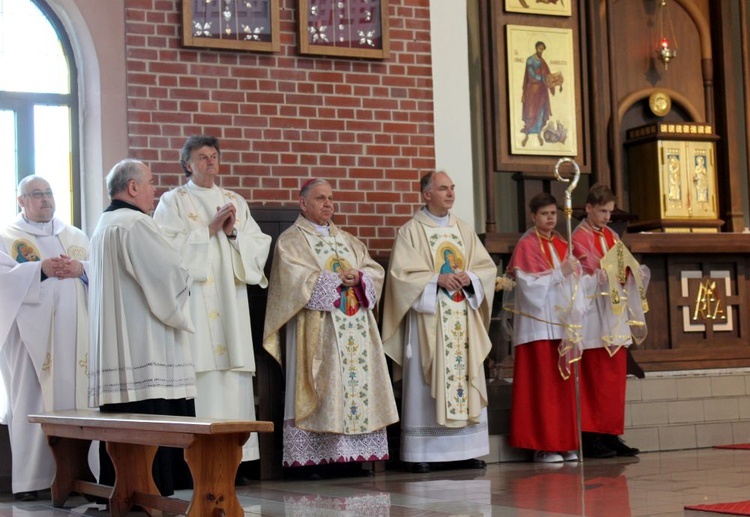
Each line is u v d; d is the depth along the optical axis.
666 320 9.55
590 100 9.70
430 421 7.74
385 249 8.57
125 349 6.21
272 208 8.02
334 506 5.85
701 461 7.61
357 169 8.54
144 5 7.99
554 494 6.02
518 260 8.09
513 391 8.08
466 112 8.93
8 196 7.87
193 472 4.86
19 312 6.73
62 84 8.03
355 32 8.55
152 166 7.92
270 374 7.71
